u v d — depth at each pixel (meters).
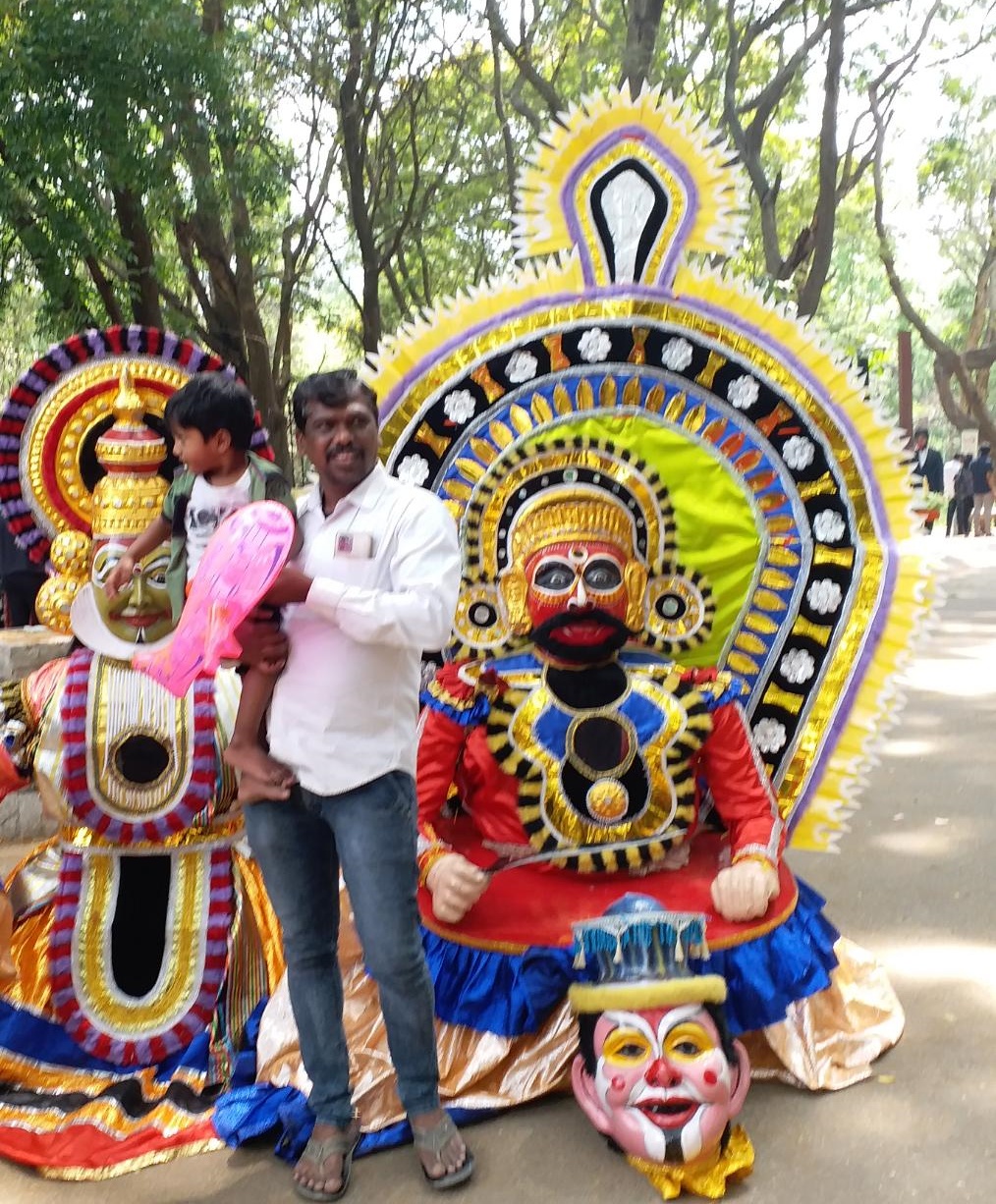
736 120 16.47
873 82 19.94
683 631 3.40
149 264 13.40
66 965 3.17
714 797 3.29
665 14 17.97
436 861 3.03
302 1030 2.66
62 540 3.37
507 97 17.41
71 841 3.27
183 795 3.23
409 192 22.62
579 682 3.23
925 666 8.98
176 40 10.81
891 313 45.31
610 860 3.16
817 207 16.00
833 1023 3.14
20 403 3.40
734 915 2.97
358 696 2.50
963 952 3.83
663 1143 2.54
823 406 3.41
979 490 21.19
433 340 3.45
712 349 3.42
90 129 10.45
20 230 11.05
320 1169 2.62
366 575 2.51
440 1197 2.61
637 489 3.34
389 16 17.16
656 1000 2.61
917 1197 2.55
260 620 2.54
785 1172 2.66
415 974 2.58
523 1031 2.92
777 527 3.46
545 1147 2.79
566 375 3.44
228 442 2.71
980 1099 2.93
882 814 5.40
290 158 17.47
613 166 3.43
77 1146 2.81
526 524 3.31
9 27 10.38
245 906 3.34
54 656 4.93
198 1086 3.06
